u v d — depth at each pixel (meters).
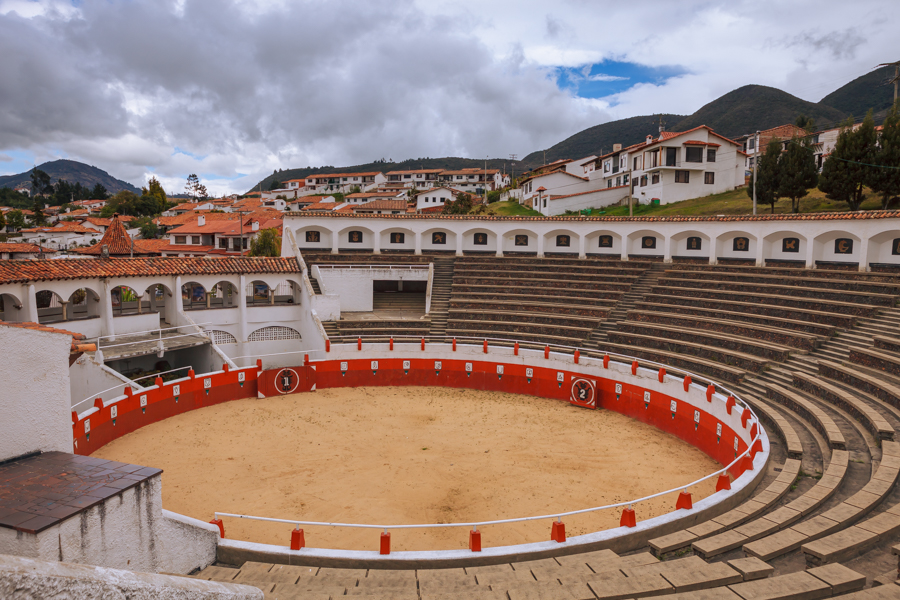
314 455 21.86
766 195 44.62
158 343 29.72
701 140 57.50
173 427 25.22
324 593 10.09
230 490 18.56
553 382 30.00
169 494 18.20
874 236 31.44
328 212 45.91
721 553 11.07
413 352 32.38
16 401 10.59
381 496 18.17
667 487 18.86
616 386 27.59
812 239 34.22
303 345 38.12
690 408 23.33
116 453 22.02
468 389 31.89
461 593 9.56
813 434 18.80
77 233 89.62
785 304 30.56
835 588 8.94
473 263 44.28
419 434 24.42
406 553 12.04
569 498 18.00
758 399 22.88
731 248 39.31
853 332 25.80
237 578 10.97
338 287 42.00
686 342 29.42
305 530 15.87
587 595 9.27
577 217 44.75
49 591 4.15
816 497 13.12
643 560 11.12
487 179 126.38
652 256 43.06
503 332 34.94
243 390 30.00
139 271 31.55
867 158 37.78
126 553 9.78
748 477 15.27
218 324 35.59
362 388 32.00
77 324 29.16
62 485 9.64
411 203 92.75
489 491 18.56
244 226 73.44
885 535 10.69
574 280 40.12
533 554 11.94
